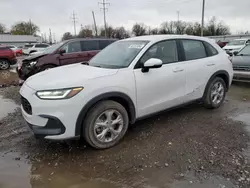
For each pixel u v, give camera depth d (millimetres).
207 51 4871
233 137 3762
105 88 3303
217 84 5035
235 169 2916
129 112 3717
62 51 8477
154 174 2877
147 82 3760
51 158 3283
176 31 67875
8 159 3270
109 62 3998
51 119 3086
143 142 3658
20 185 2738
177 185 2672
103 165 3084
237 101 5832
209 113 4887
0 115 5055
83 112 3164
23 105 3453
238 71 7484
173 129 4105
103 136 3416
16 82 9391
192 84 4465
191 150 3383
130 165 3066
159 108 4031
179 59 4324
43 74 3701
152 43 4031
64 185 2732
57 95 3062
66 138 3148
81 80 3199
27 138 3893
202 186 2641
